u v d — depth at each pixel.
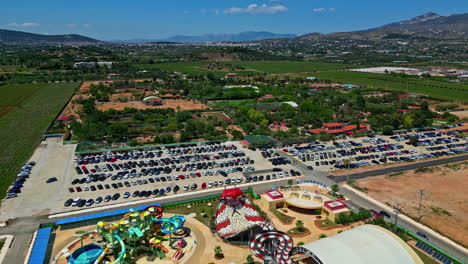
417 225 121.62
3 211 126.56
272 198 132.50
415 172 172.75
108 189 147.00
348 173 170.00
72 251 102.62
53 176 160.62
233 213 115.31
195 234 113.56
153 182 154.75
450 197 144.12
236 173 168.12
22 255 101.19
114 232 98.25
